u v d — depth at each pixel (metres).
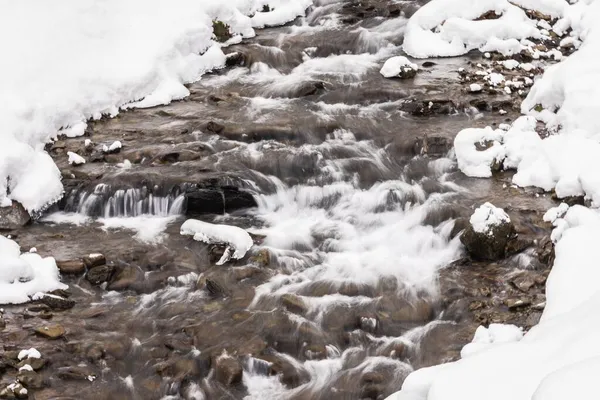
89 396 6.55
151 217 9.26
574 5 12.99
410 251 8.52
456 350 6.97
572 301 6.66
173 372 6.82
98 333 7.26
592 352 5.08
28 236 8.75
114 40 11.55
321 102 11.28
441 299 7.61
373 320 7.29
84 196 9.29
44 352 6.98
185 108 11.17
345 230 8.95
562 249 7.32
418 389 5.32
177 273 8.06
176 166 9.66
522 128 10.00
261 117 10.77
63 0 11.30
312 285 7.88
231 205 9.32
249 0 13.45
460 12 12.85
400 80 11.77
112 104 10.98
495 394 4.94
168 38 11.85
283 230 8.93
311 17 13.90
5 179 9.02
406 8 13.84
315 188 9.57
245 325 7.33
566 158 9.21
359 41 13.00
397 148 10.14
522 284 7.67
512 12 12.85
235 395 6.63
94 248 8.49
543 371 5.03
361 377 6.74
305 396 6.60
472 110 10.89
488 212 8.15
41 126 10.11
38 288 7.80
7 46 10.52
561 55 12.20
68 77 10.70
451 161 9.95
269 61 12.47
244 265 8.20
